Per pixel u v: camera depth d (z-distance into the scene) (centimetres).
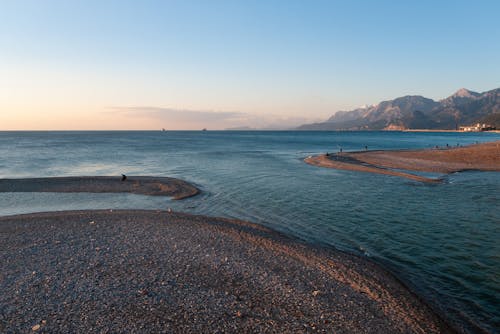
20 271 1311
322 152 8156
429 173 4031
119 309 1034
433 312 1057
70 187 3244
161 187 3222
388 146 10850
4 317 987
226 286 1199
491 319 1024
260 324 969
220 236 1761
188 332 923
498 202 2503
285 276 1288
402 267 1397
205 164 5291
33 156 6625
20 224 1970
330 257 1484
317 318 1006
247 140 16150
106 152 7794
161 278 1255
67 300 1088
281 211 2338
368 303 1100
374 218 2123
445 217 2120
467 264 1415
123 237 1736
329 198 2720
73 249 1559
